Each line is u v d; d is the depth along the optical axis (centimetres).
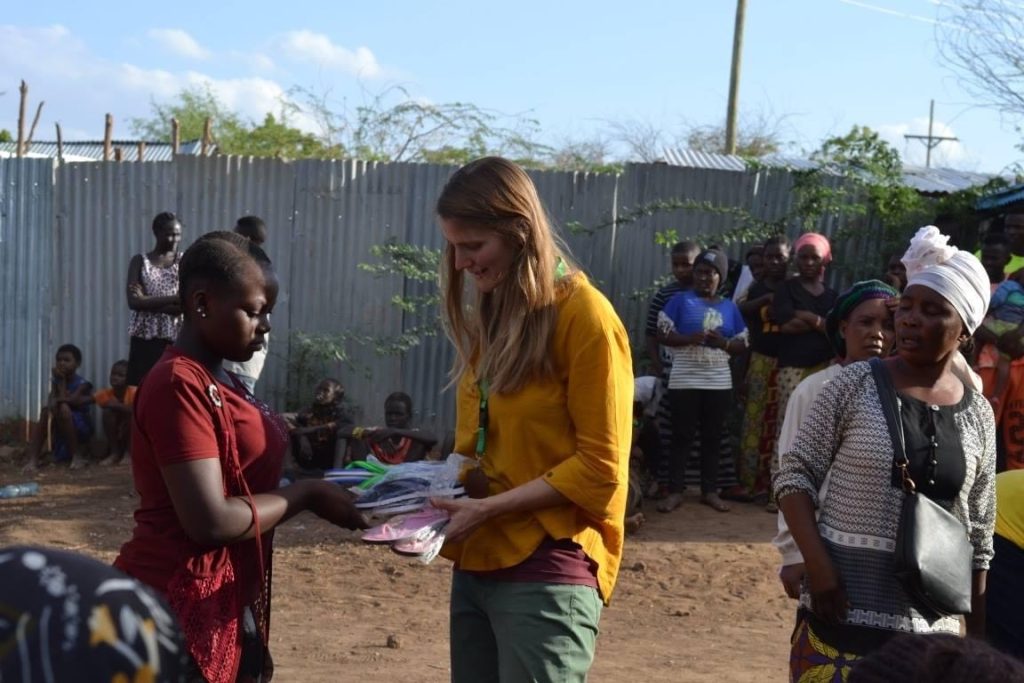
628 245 1055
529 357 302
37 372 1095
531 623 305
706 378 878
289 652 579
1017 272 633
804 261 872
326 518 304
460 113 1361
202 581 276
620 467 304
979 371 617
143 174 1077
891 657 173
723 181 1055
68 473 1011
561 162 1684
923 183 1132
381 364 1071
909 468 310
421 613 657
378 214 1066
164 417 266
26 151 1280
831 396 323
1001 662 168
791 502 319
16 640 104
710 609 681
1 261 1089
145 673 107
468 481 314
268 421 292
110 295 1089
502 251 300
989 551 329
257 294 280
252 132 2181
